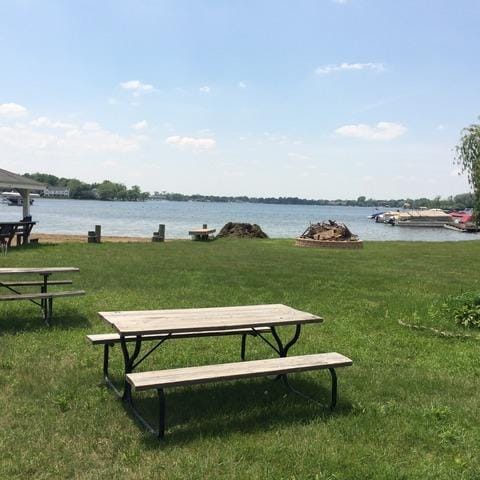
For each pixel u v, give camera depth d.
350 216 121.69
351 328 7.57
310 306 9.04
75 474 3.39
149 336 5.14
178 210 122.00
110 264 13.61
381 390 5.07
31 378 5.06
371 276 13.00
